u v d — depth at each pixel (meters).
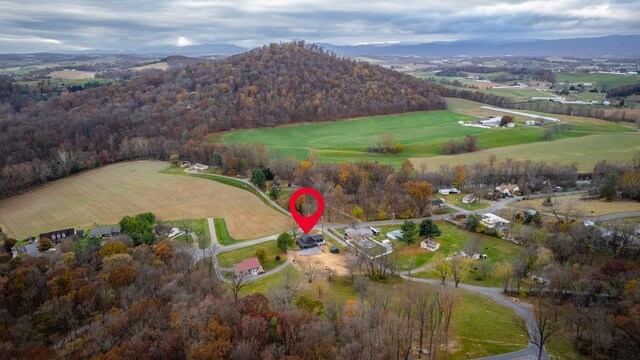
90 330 77.19
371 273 112.94
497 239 133.88
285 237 127.12
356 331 68.94
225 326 68.50
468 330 81.12
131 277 94.94
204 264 118.81
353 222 151.25
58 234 140.38
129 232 133.12
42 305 87.50
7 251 130.50
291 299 87.69
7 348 68.62
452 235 138.38
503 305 93.88
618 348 71.38
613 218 137.62
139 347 65.75
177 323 71.56
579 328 78.81
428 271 115.31
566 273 96.44
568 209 142.38
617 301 86.12
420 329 76.00
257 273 115.38
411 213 153.38
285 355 62.88
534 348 75.56
